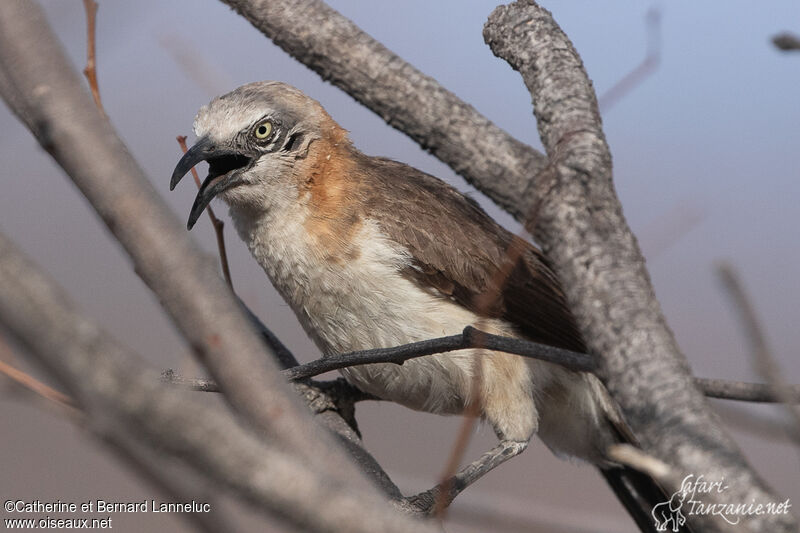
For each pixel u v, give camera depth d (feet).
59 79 11.85
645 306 16.60
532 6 22.27
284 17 22.50
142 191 11.66
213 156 34.37
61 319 8.95
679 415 14.92
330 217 34.35
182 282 11.43
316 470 10.77
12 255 8.92
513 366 34.60
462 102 21.12
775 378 12.69
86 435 10.21
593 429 37.29
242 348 11.46
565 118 19.58
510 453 34.45
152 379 9.44
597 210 17.90
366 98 21.89
